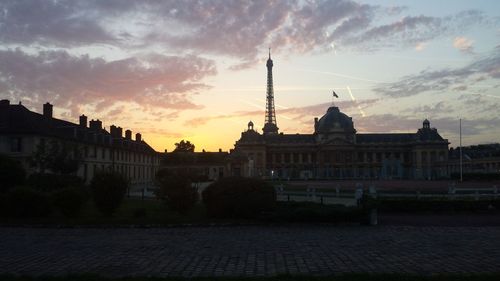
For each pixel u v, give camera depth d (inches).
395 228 1157.1
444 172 7790.4
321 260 710.5
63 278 543.8
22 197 1320.1
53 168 2348.7
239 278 545.6
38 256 756.0
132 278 547.2
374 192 1968.5
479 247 831.1
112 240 951.6
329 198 1988.2
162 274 614.2
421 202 1588.3
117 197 1403.8
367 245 864.9
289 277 551.5
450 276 549.3
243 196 1305.4
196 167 6328.7
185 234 1054.4
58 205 1334.9
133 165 4512.8
